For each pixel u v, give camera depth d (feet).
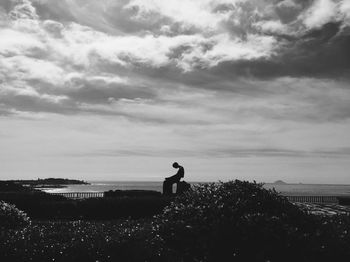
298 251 24.58
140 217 75.15
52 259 25.59
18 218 41.81
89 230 33.14
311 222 27.84
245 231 24.85
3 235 29.45
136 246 26.35
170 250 25.86
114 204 75.51
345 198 125.59
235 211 26.91
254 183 30.60
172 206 29.99
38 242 27.76
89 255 25.93
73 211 75.72
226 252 24.71
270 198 28.68
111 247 26.45
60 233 31.22
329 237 26.12
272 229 24.95
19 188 133.69
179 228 26.53
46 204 76.43
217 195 29.17
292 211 28.04
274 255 24.38
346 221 30.71
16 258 25.57
